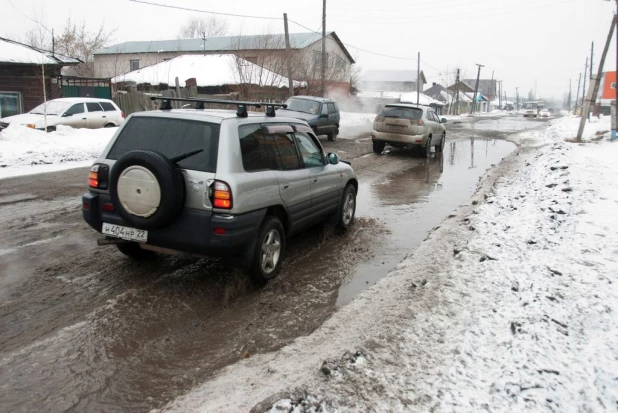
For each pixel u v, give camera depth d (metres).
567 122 39.50
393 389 3.09
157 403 3.22
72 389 3.33
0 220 7.30
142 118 5.09
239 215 4.62
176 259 5.91
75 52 40.56
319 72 38.59
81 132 16.50
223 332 4.23
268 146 5.40
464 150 20.30
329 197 6.76
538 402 2.95
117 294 4.86
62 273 5.33
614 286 4.64
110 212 4.91
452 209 9.39
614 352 3.49
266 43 33.06
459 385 3.14
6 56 20.81
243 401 3.10
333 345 3.87
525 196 9.03
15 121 16.53
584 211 7.36
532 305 4.26
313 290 5.25
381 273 5.84
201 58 37.62
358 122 34.94
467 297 4.55
